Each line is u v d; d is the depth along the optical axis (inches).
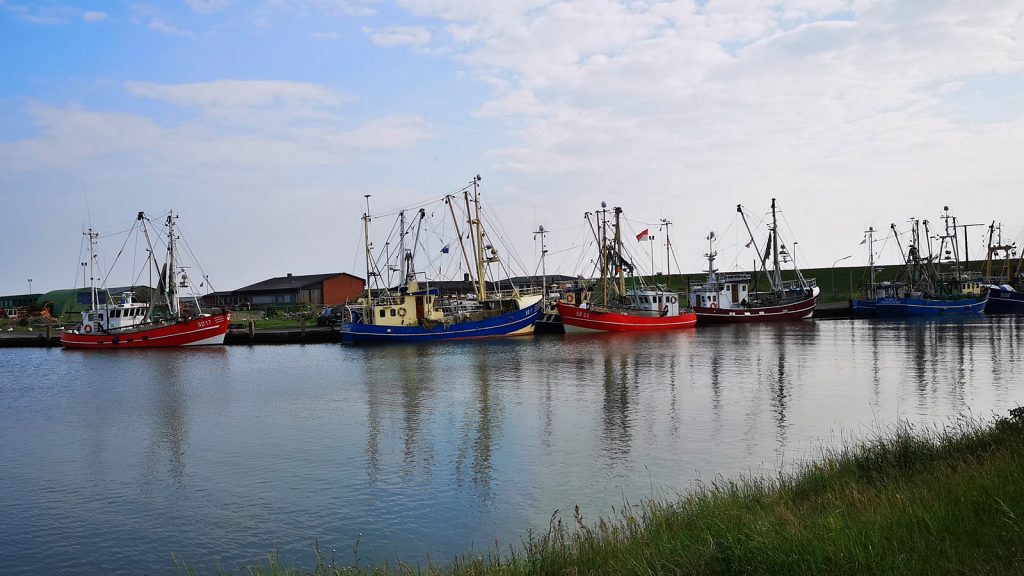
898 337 3006.9
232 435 1334.9
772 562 426.3
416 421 1398.9
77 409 1711.4
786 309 4424.2
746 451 1062.4
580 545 549.3
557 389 1749.5
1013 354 2265.0
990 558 385.7
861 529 455.2
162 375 2410.2
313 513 852.6
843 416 1311.5
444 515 828.6
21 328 4805.6
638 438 1170.6
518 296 3794.3
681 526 568.4
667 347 2851.9
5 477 1059.3
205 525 825.5
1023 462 533.6
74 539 792.3
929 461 697.6
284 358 2883.9
